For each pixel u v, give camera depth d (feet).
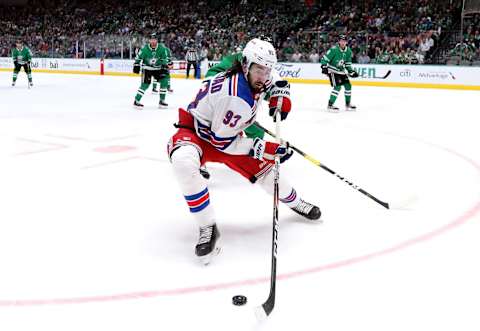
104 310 6.55
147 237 9.32
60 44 70.03
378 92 43.09
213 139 8.46
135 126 23.36
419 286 7.29
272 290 6.42
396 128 23.31
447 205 11.24
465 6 52.39
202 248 7.96
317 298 6.92
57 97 37.11
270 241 9.11
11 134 20.66
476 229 9.68
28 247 8.79
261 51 7.74
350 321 6.32
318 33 55.72
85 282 7.39
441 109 30.71
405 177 13.94
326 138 20.57
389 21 60.13
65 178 13.62
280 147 8.55
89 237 9.30
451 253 8.52
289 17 70.90
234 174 14.25
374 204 11.37
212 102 8.07
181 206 11.26
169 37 67.92
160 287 7.23
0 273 7.69
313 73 53.98
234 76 7.98
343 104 34.19
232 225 10.00
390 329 6.15
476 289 7.20
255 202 11.58
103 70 66.74
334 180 13.55
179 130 8.76
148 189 12.61
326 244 8.95
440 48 52.21
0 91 41.70
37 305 6.68
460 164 15.53
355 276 7.62
